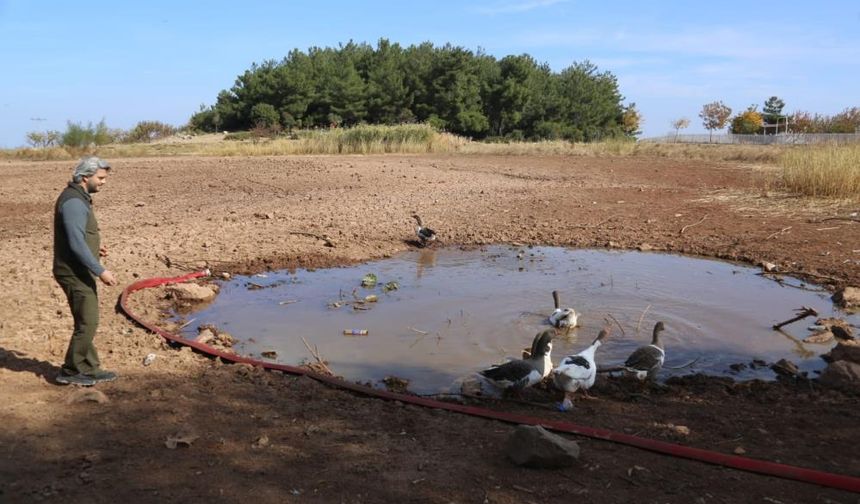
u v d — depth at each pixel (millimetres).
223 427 5973
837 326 9102
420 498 4809
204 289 10711
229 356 7812
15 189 22672
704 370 7910
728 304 10430
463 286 11484
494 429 6039
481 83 76938
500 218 17484
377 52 82688
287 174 27016
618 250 14320
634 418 6363
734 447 5691
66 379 6844
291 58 80188
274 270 12469
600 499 4801
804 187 19984
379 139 43438
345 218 17031
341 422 6164
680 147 43312
